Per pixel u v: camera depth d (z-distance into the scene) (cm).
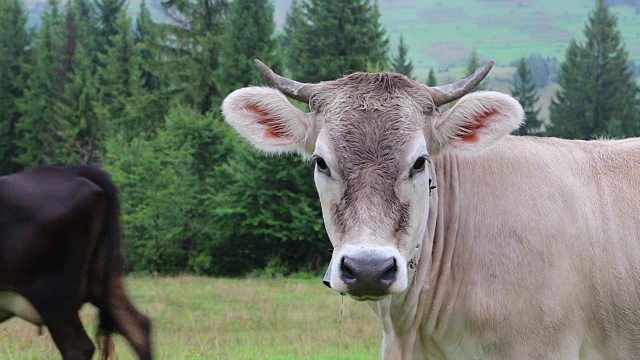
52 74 6944
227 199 4112
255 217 4056
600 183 714
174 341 1427
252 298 2352
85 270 1002
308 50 5269
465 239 685
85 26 8400
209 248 4212
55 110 6725
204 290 2594
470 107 648
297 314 1912
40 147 6869
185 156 4328
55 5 7906
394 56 8644
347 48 5188
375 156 602
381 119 618
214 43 5984
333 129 620
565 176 708
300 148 666
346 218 589
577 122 7625
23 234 974
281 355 1286
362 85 643
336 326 1678
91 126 6419
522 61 9212
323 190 618
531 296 663
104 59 6806
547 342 663
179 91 6053
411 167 606
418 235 621
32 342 1375
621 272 685
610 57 7550
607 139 770
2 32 7125
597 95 7525
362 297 574
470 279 677
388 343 711
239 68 5528
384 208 588
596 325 689
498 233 677
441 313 687
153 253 4125
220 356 1250
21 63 7094
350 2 5184
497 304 665
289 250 4203
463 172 699
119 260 1014
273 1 5600
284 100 665
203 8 6191
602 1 7625
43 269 977
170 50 6228
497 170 700
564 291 669
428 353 707
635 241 693
